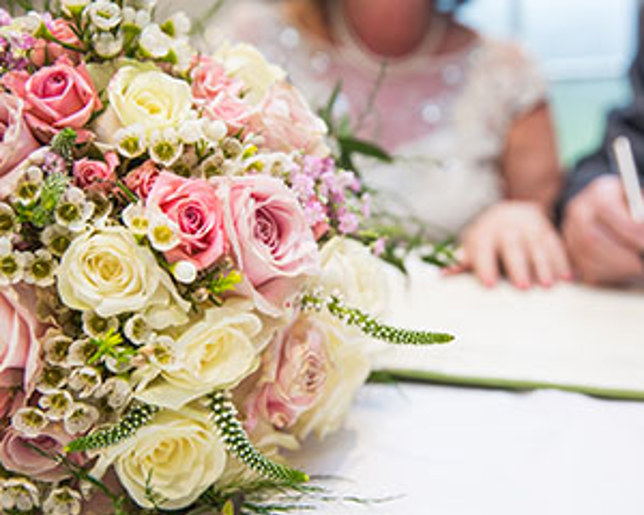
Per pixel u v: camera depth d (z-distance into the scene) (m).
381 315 0.57
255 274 0.44
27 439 0.44
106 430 0.42
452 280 1.08
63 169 0.43
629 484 0.49
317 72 1.57
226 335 0.44
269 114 0.51
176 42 0.50
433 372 0.68
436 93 1.61
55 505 0.44
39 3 0.55
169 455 0.44
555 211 1.21
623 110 1.14
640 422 0.58
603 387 0.64
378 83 0.74
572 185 1.17
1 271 0.40
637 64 1.16
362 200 0.60
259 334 0.46
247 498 0.47
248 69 0.54
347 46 1.58
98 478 0.43
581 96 3.69
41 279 0.41
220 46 0.59
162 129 0.45
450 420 0.60
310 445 0.56
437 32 1.63
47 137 0.44
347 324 0.48
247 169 0.47
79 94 0.44
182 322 0.43
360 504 0.47
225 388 0.44
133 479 0.43
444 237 1.51
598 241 1.02
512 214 1.18
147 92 0.46
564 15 3.73
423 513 0.46
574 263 1.10
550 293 1.01
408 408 0.62
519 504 0.47
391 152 1.58
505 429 0.58
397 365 0.70
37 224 0.41
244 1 1.67
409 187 1.53
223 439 0.42
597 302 0.97
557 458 0.53
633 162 1.06
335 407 0.53
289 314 0.46
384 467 0.52
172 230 0.42
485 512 0.46
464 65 1.63
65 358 0.42
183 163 0.45
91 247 0.41
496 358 0.73
